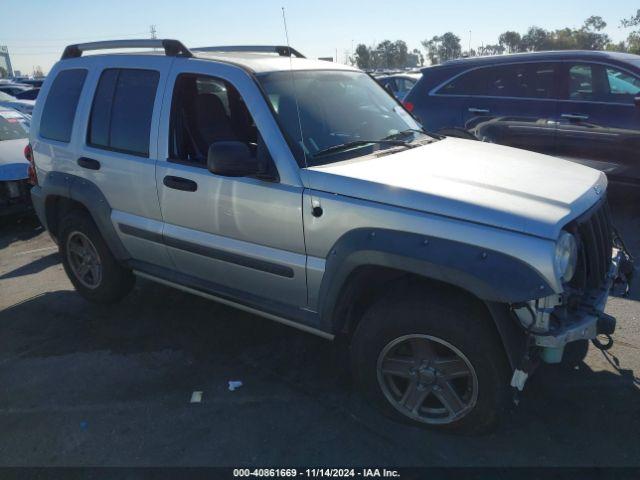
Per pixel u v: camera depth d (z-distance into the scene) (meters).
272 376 3.47
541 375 3.31
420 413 2.87
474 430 2.75
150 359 3.75
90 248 4.47
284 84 3.38
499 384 2.59
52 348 3.96
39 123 4.57
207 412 3.13
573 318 2.59
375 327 2.80
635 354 3.50
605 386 3.19
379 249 2.65
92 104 4.10
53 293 5.00
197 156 3.60
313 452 2.77
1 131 7.64
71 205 4.52
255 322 4.23
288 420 3.03
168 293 4.87
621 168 6.24
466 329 2.57
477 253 2.45
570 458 2.64
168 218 3.67
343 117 3.54
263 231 3.16
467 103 7.25
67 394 3.37
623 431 2.82
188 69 3.56
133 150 3.81
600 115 6.27
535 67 6.75
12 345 4.04
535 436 2.80
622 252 3.30
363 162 3.09
